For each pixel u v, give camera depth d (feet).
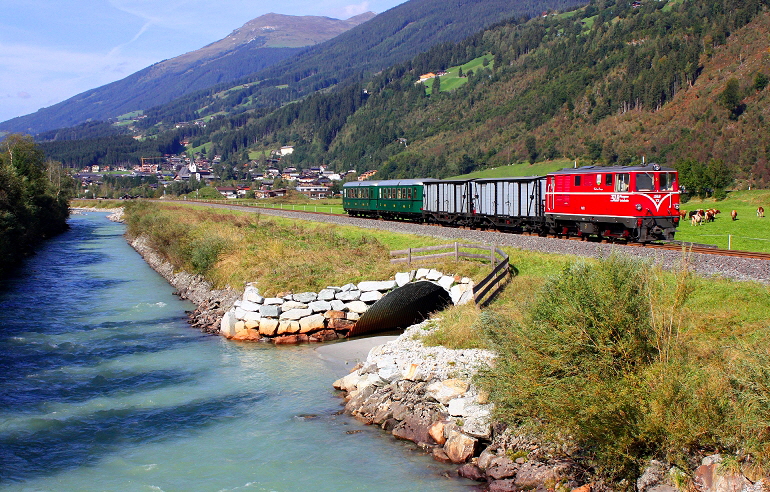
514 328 47.50
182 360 76.79
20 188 173.99
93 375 71.00
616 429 38.52
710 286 61.93
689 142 471.21
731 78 493.36
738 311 54.34
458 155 628.28
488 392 48.37
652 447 38.88
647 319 42.09
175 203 366.22
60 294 122.52
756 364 37.55
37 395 64.54
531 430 42.80
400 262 95.55
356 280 90.27
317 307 87.10
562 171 119.24
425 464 47.26
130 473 47.65
